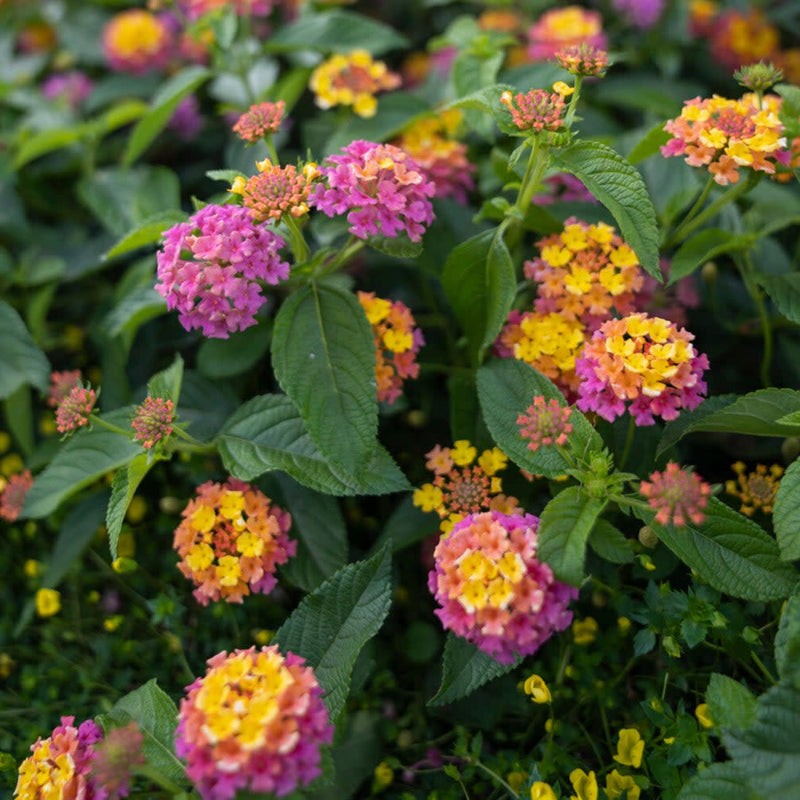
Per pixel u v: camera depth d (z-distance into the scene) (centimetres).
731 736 32
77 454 40
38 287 53
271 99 51
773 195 45
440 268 44
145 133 49
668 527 34
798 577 34
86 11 63
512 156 38
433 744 40
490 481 39
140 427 36
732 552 34
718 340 46
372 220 37
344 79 46
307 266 39
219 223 36
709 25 57
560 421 35
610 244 40
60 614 45
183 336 49
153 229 39
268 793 32
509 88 39
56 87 59
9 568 47
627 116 56
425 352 46
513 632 33
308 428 36
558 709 39
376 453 37
